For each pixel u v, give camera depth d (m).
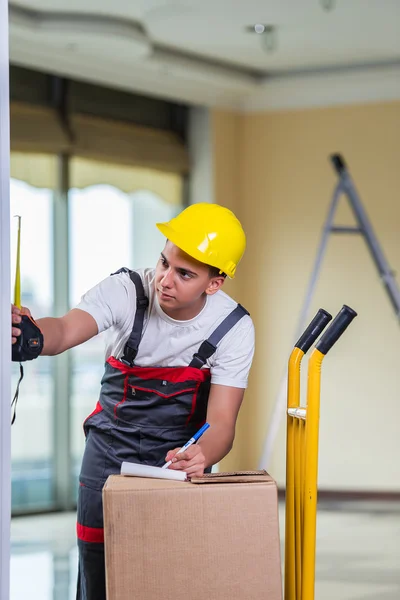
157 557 1.79
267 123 6.90
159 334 2.30
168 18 5.34
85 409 6.27
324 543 5.19
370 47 6.04
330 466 6.67
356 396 6.65
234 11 5.23
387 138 6.63
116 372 2.38
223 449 2.21
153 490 1.80
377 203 6.66
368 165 6.68
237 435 6.81
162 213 6.72
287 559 2.11
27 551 4.93
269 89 6.73
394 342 6.63
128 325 2.30
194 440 2.05
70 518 5.89
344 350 6.68
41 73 6.06
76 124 6.13
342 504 6.46
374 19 5.44
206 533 1.80
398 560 4.79
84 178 6.20
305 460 1.96
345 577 4.43
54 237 6.05
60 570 4.51
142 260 6.56
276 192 6.88
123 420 2.35
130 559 1.79
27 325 1.89
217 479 1.87
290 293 6.83
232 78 6.46
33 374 6.00
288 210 6.85
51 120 6.00
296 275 6.82
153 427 2.34
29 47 5.49
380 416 6.63
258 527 1.81
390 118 6.63
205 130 6.86
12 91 5.88
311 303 6.78
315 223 6.79
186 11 5.21
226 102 6.87
